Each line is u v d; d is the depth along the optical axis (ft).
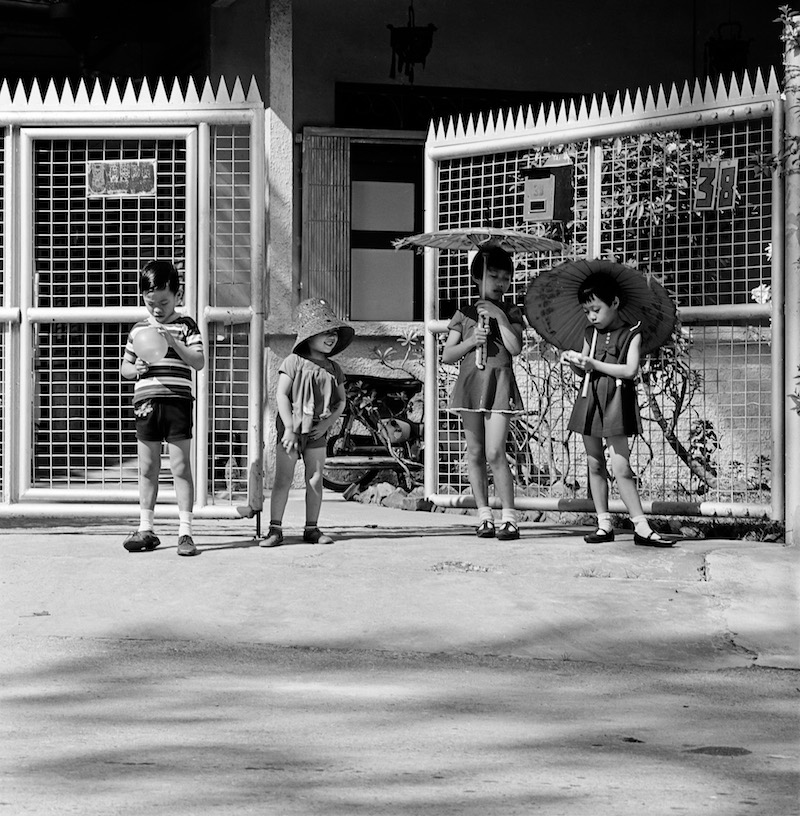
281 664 21.98
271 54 44.93
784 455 30.81
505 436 31.83
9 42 53.62
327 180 46.57
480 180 37.76
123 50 53.72
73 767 16.10
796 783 15.80
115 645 23.12
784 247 30.76
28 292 32.27
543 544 30.89
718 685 20.95
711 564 28.14
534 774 16.01
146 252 39.58
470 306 32.55
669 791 15.40
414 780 15.67
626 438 30.45
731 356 32.37
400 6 47.67
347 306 46.57
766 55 50.49
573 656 22.68
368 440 42.37
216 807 14.56
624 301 30.66
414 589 26.12
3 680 20.76
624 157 33.68
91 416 38.63
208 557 29.01
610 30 49.52
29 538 31.53
